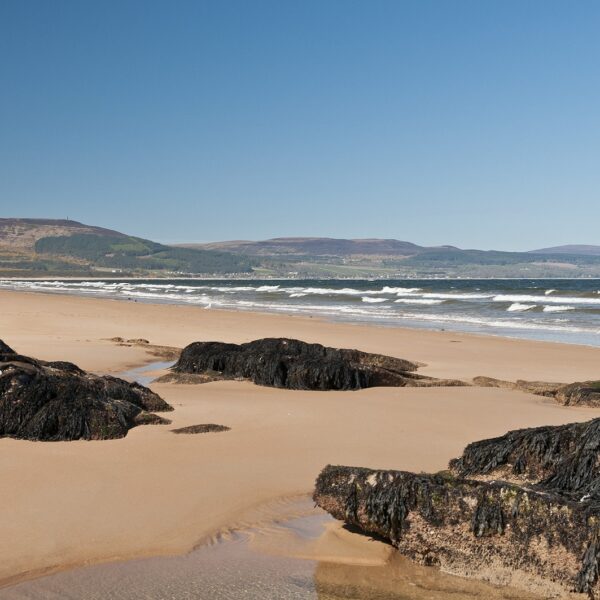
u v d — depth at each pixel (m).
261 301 59.59
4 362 10.17
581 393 12.24
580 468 6.02
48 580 5.00
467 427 10.02
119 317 35.88
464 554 5.21
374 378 14.08
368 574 5.19
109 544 5.64
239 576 5.12
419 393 13.18
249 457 8.19
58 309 42.44
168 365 17.73
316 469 7.73
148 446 8.62
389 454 8.42
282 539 5.81
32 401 9.27
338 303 54.41
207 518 6.23
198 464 7.87
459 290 80.88
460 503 5.30
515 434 6.75
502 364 18.95
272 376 14.18
